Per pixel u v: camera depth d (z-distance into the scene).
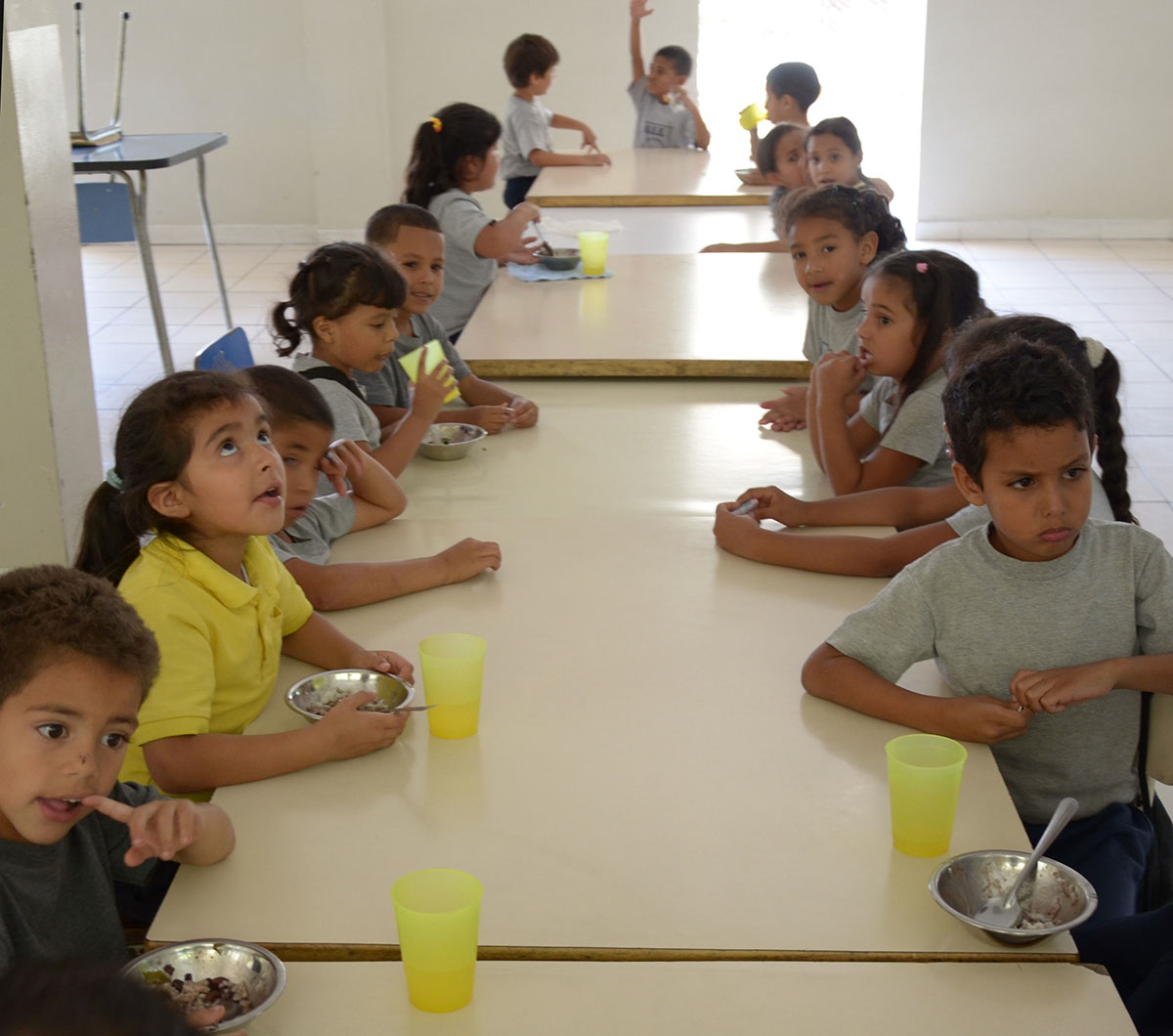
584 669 1.47
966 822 1.19
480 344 2.73
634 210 4.42
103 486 1.42
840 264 2.49
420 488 2.08
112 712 1.02
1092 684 1.31
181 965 0.98
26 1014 0.52
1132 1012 1.16
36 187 2.41
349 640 1.51
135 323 5.91
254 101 7.28
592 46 7.25
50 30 2.45
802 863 1.13
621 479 2.11
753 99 7.75
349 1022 0.95
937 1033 0.95
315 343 2.17
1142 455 4.29
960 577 1.40
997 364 1.33
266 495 1.36
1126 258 7.03
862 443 2.33
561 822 1.19
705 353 2.65
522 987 0.99
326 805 1.22
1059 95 7.22
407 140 7.41
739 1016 0.96
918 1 7.39
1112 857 1.40
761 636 1.55
